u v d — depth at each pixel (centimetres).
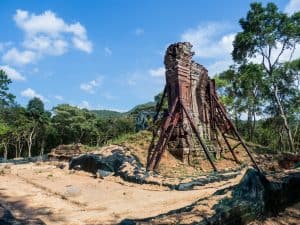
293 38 3247
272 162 2184
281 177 947
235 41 3450
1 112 6188
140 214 909
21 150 6034
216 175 1423
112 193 1260
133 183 1440
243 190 765
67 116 5816
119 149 1867
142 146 2009
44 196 1199
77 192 1273
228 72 3766
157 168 1695
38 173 1745
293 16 3209
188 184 1298
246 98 3756
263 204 782
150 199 1116
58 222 862
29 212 966
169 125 1898
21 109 5819
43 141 5791
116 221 855
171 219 621
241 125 4406
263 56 3425
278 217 812
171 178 1410
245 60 3538
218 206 684
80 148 2783
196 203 702
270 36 3225
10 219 815
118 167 1648
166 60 2089
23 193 1238
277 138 4069
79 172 1753
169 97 2039
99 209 1007
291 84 3616
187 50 2080
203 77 2241
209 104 2272
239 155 2245
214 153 2077
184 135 1920
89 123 5838
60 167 1989
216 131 2255
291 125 4278
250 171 824
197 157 1916
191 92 2081
